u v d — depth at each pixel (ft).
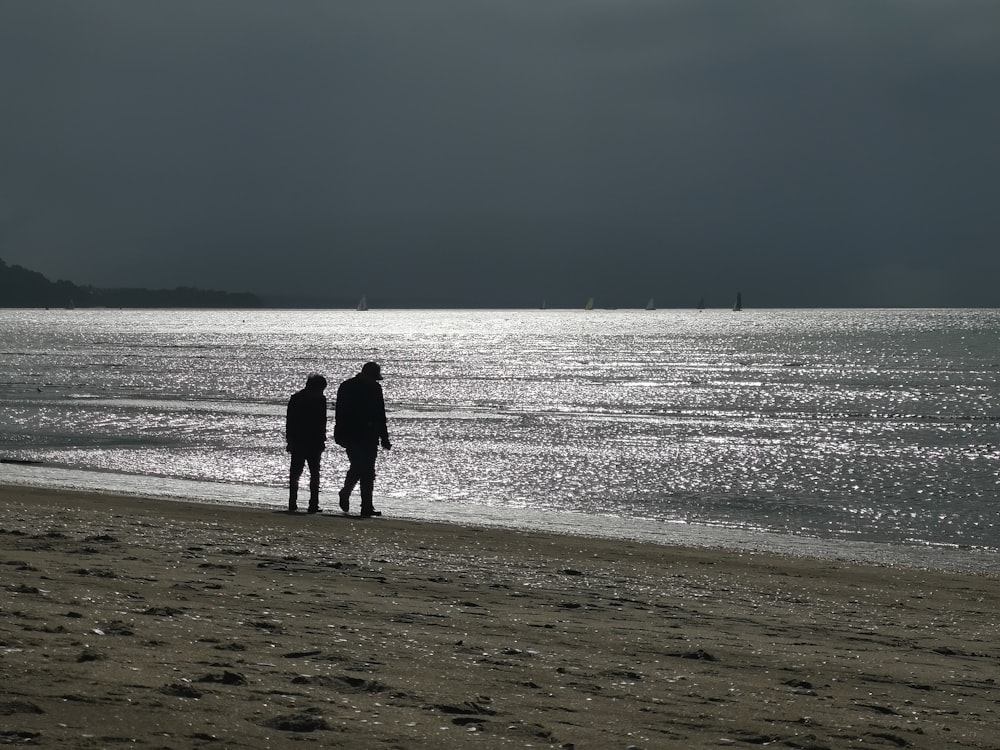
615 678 20.35
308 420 61.31
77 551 36.68
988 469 99.60
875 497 81.87
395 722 15.06
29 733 12.57
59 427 131.13
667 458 106.11
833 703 19.49
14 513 51.19
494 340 552.41
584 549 49.73
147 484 78.54
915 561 55.01
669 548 53.01
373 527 53.98
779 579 43.16
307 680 17.34
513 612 29.48
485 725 15.33
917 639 29.99
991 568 52.90
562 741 14.87
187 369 284.20
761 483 89.25
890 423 149.89
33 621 20.97
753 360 349.61
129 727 13.32
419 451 109.19
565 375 266.57
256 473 89.35
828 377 261.24
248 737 13.51
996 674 24.66
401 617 26.71
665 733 16.01
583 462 101.76
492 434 128.47
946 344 485.97
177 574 32.19
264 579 32.76
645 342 516.32
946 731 17.71
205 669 17.52
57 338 542.57
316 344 491.31
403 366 308.60
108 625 21.30
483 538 51.75
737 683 20.98
